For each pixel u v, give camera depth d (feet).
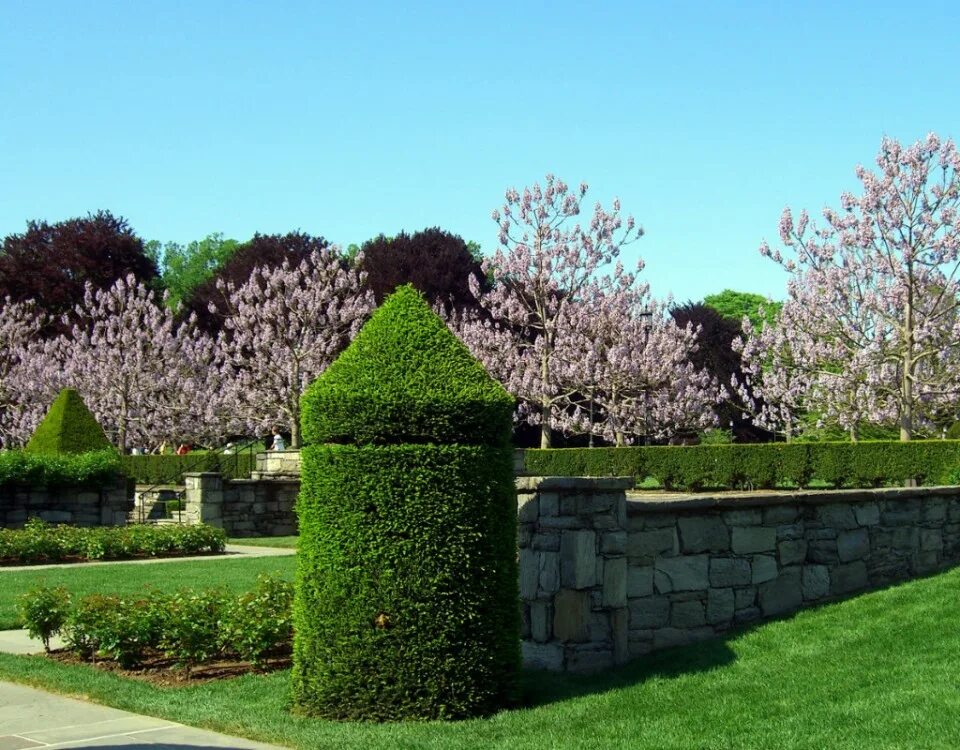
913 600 30.19
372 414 22.09
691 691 22.72
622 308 105.19
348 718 21.36
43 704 23.09
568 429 112.27
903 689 21.72
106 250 155.02
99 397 119.96
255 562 50.16
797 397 98.94
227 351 122.01
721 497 28.43
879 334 80.84
